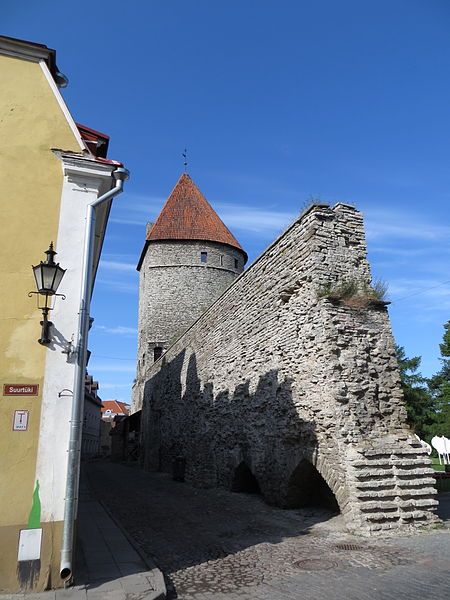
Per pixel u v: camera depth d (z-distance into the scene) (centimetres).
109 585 517
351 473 827
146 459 2827
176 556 693
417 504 823
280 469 1112
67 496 525
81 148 641
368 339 1001
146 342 3203
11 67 648
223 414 1579
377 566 589
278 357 1188
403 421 959
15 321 561
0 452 520
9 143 617
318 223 1079
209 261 3291
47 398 546
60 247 597
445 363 2858
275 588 523
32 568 501
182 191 3575
